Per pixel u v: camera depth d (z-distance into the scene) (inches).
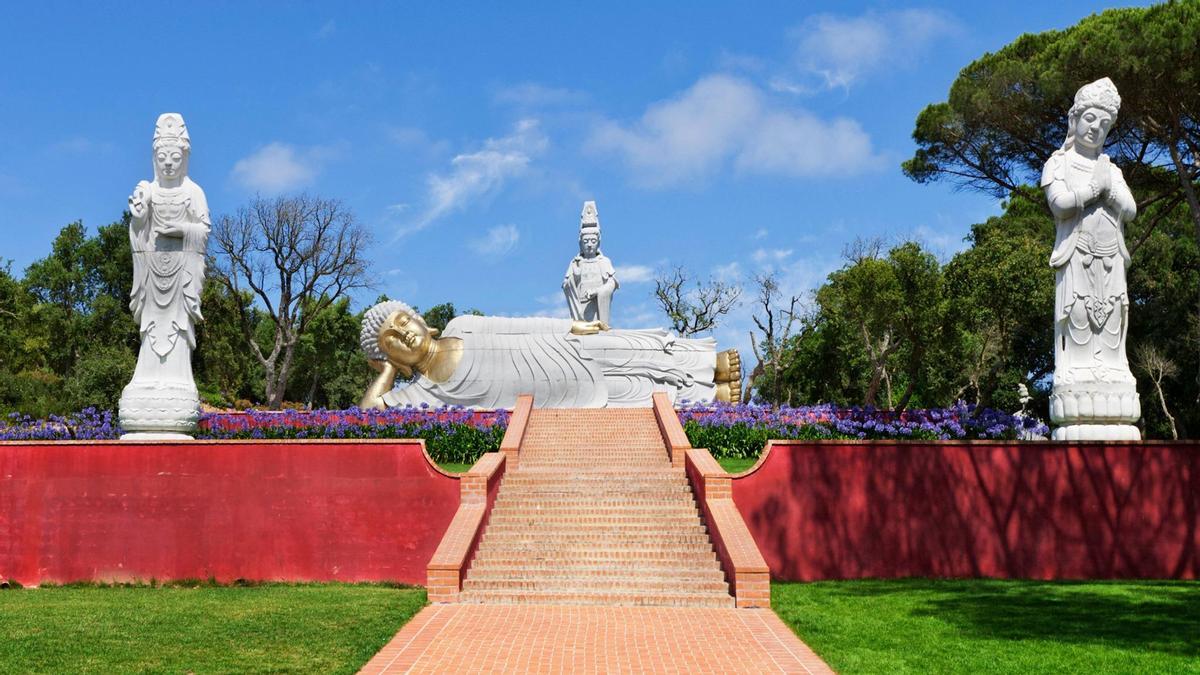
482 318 1135.0
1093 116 685.3
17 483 677.9
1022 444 660.1
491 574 580.4
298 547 665.6
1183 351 1441.9
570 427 911.7
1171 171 1095.0
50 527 673.0
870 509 658.8
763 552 655.1
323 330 2108.8
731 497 649.0
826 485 661.3
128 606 551.8
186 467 674.2
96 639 457.1
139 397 713.0
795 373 1887.3
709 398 1122.0
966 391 1614.2
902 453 663.1
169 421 713.6
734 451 879.7
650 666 405.1
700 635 464.4
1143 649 427.5
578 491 694.5
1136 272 1488.7
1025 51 1148.5
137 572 666.2
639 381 1112.2
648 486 702.5
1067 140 705.6
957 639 450.9
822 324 1665.8
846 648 434.6
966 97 1120.8
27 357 1830.7
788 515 658.8
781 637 460.4
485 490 646.5
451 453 865.5
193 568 665.0
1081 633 461.7
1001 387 1587.1
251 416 898.1
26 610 540.1
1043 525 652.1
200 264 744.3
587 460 816.9
